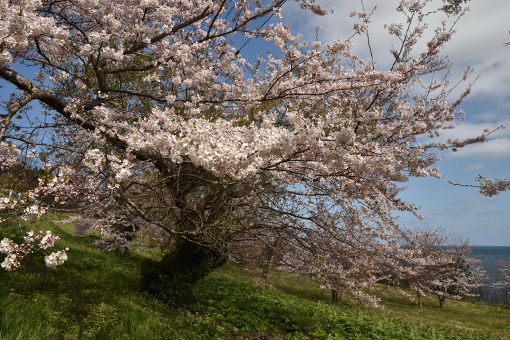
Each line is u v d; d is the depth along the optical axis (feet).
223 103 21.94
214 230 21.47
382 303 45.88
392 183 17.79
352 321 27.09
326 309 30.07
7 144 12.38
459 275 56.24
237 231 21.01
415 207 15.81
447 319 40.55
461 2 14.83
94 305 16.35
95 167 12.68
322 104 17.30
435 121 23.13
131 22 18.29
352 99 19.42
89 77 22.84
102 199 14.12
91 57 17.57
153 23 18.02
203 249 23.00
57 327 13.16
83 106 16.28
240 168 8.07
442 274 51.90
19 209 10.68
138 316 16.31
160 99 18.19
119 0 18.47
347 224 23.04
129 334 14.25
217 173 7.88
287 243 21.26
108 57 15.78
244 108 18.74
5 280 16.92
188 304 22.98
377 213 19.10
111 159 12.99
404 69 21.93
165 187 19.11
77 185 12.95
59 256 9.39
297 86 17.03
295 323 23.09
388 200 16.38
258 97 17.62
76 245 35.94
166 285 22.18
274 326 21.97
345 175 13.82
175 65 18.34
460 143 21.53
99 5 16.85
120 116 18.53
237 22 19.56
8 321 11.78
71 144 17.84
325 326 23.85
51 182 11.47
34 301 14.89
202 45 18.24
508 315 48.70
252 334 19.60
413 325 31.37
